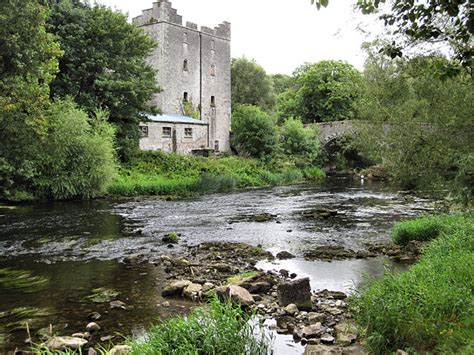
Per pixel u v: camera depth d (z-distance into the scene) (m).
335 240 17.05
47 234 18.23
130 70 37.97
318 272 12.74
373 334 7.14
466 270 8.92
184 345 6.61
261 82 70.81
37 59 22.72
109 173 30.28
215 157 47.41
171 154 42.75
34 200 27.98
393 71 14.29
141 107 38.59
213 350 6.63
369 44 14.09
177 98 52.94
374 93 14.55
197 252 15.25
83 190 29.52
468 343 6.18
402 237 15.59
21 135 23.75
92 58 34.62
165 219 22.09
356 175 51.94
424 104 12.80
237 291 10.05
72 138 28.69
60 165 28.67
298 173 47.69
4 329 8.83
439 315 7.20
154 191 32.84
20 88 21.58
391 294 7.91
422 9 6.22
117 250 15.57
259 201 29.38
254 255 14.84
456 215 15.86
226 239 17.45
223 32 59.06
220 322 7.21
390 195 32.28
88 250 15.56
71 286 11.54
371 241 16.77
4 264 13.75
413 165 12.81
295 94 76.25
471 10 5.80
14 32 21.42
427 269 9.59
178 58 52.81
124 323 9.05
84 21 35.25
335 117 62.53
